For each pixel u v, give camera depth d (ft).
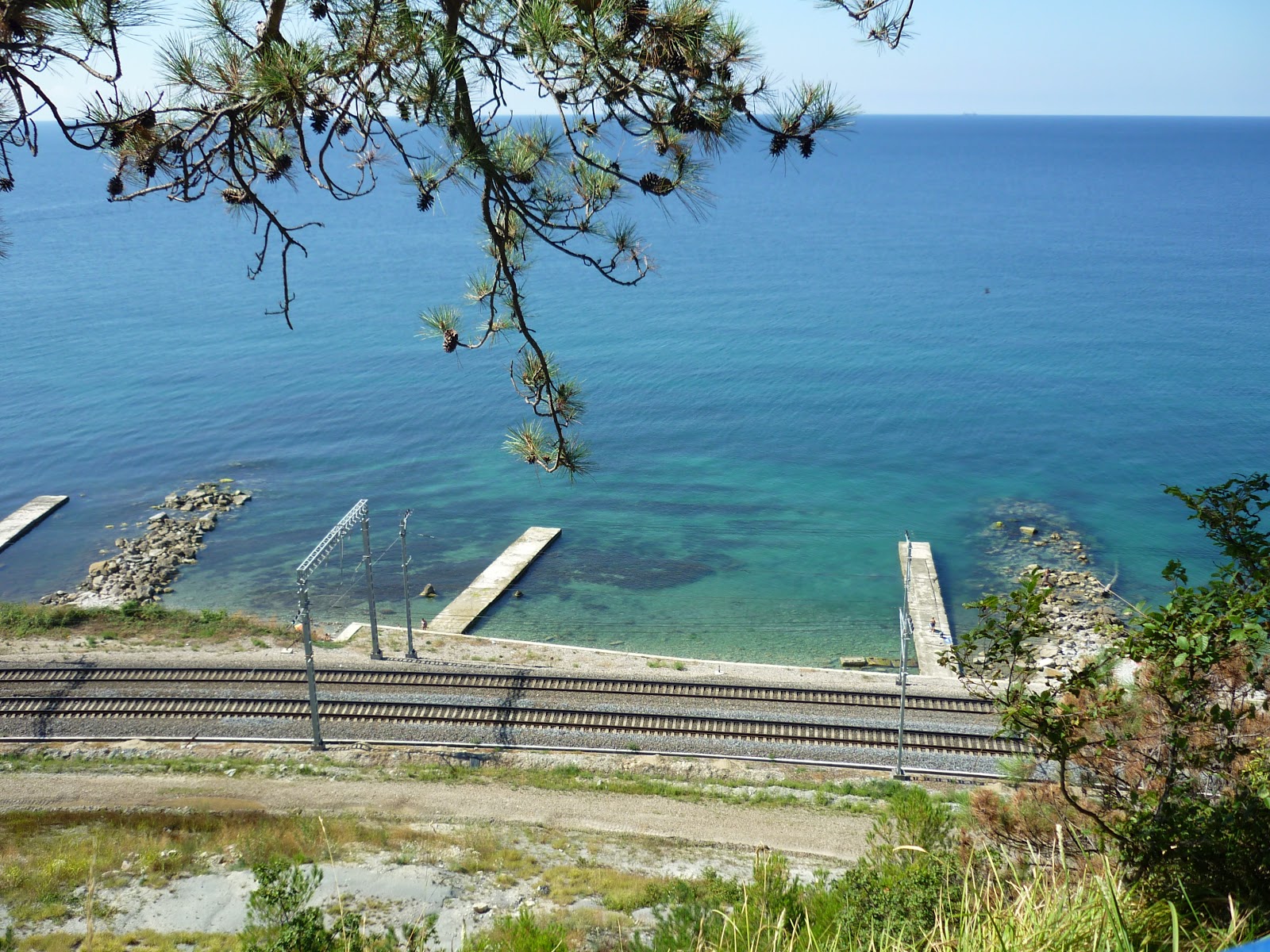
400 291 490.90
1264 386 326.85
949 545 216.13
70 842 101.04
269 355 381.81
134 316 449.89
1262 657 31.42
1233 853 26.48
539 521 231.30
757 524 228.63
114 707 137.80
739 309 453.17
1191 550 210.79
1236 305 447.01
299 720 136.26
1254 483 30.81
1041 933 21.70
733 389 331.57
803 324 424.46
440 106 24.86
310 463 270.46
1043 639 167.73
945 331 410.72
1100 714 32.45
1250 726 38.04
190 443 285.84
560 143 28.53
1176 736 30.58
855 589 197.16
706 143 25.14
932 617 183.93
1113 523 225.56
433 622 182.70
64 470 265.13
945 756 127.75
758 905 39.86
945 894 30.37
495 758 128.88
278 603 192.95
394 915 87.81
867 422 297.94
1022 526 224.33
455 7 23.89
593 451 274.36
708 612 188.96
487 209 28.84
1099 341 389.80
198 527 227.81
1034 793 51.42
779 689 141.90
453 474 262.06
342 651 160.35
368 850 102.37
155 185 25.90
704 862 104.94
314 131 24.63
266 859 96.89
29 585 200.95
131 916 84.64
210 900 88.17
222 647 160.56
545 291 485.56
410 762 127.65
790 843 110.73
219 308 464.65
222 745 130.72
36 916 83.92
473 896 92.99
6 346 397.39
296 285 513.86
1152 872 27.09
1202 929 22.36
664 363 362.33
